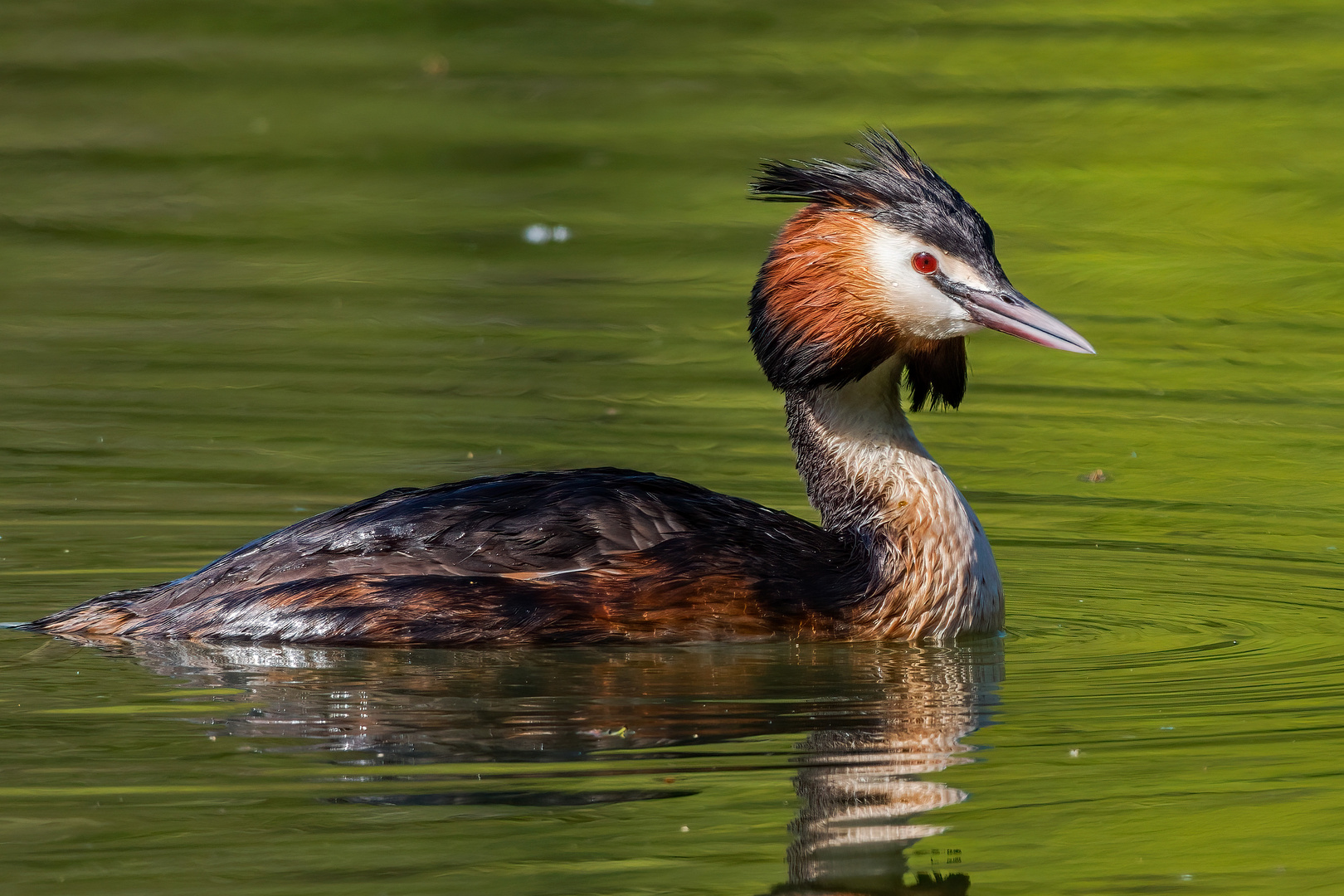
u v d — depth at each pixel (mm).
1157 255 23156
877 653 11109
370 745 9102
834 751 9156
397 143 27891
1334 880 7711
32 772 8680
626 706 9828
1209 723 9648
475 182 26516
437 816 8234
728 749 9172
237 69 30641
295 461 16047
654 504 11477
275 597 10961
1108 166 26172
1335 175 25703
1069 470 16484
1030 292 21984
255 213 25188
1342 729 9531
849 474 11992
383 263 23500
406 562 11102
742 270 23234
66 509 14477
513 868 7727
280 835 8008
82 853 7777
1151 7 32750
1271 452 16984
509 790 8547
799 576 11383
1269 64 29859
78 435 16750
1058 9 33125
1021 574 13336
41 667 10367
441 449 16500
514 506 11359
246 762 8844
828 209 11992
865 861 7867
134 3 33438
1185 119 27672
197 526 14078
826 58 31047
